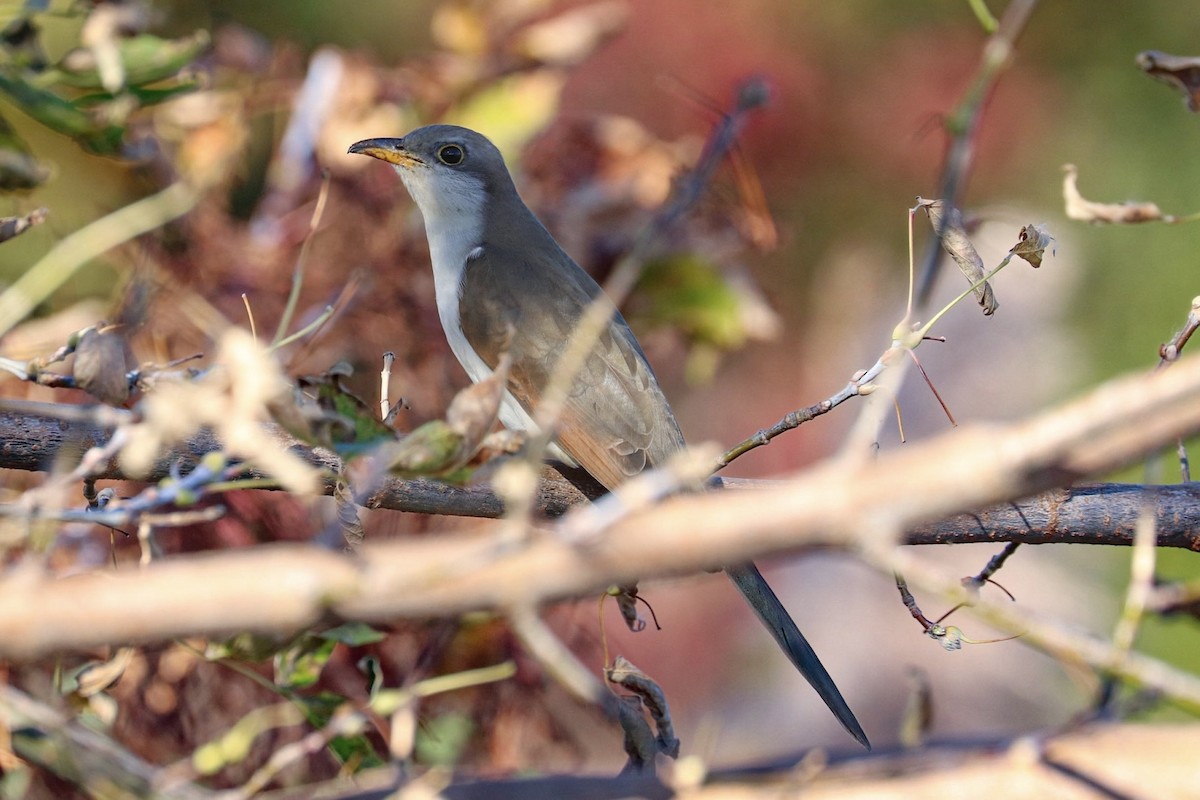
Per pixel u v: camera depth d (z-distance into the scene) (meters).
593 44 11.52
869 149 16.91
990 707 15.22
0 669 7.51
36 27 8.43
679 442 10.34
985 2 17.52
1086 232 17.72
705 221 11.18
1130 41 18.06
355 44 15.27
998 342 17.17
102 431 7.14
